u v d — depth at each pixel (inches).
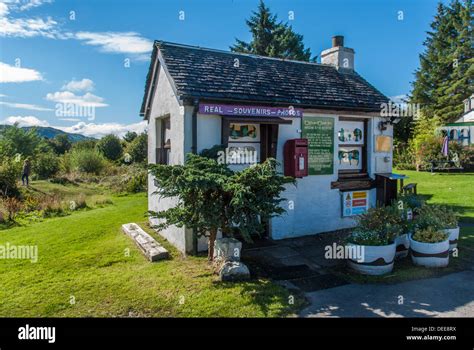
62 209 589.6
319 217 383.6
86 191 832.9
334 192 391.9
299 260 297.3
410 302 217.0
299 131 367.6
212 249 282.5
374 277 257.1
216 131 325.7
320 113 377.4
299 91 379.2
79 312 206.4
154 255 293.3
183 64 351.6
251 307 209.6
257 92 347.9
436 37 1617.9
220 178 243.9
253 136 352.8
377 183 414.6
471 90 1435.8
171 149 355.6
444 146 960.9
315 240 358.0
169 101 358.3
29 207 587.5
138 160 1246.3
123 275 260.4
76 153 1113.4
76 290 235.0
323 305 213.9
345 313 203.9
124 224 420.5
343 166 406.3
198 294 225.6
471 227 398.3
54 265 287.7
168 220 258.5
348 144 404.8
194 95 307.4
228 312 204.2
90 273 267.1
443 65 1546.5
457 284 243.0
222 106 319.3
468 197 576.7
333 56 478.3
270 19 1448.1
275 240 357.4
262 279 252.5
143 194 796.0
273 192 256.8
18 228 460.4
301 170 350.0
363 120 413.7
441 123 1197.7
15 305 215.8
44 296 227.1
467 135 1144.8
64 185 892.0
